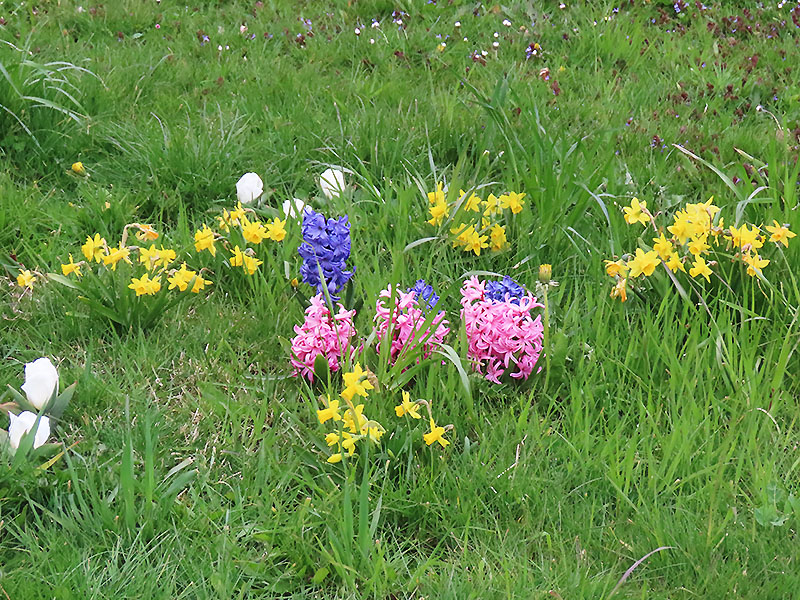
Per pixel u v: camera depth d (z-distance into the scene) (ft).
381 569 8.08
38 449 8.83
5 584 7.63
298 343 10.41
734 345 10.66
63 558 7.98
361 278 11.20
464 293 10.80
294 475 8.97
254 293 11.92
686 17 23.89
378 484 9.09
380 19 22.81
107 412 9.88
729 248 11.61
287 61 19.99
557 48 21.74
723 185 14.76
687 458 9.21
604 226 13.47
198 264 12.24
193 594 7.90
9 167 14.46
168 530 8.42
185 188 14.07
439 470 9.20
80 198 14.06
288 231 12.51
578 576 8.09
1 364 10.52
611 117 17.83
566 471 9.39
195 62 19.33
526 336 10.37
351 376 8.98
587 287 11.80
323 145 15.65
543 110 17.49
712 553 8.31
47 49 18.37
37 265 11.98
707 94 19.48
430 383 9.89
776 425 9.62
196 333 11.19
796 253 12.01
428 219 13.08
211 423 9.84
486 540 8.63
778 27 23.25
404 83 18.72
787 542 8.46
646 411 9.78
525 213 13.23
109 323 11.19
